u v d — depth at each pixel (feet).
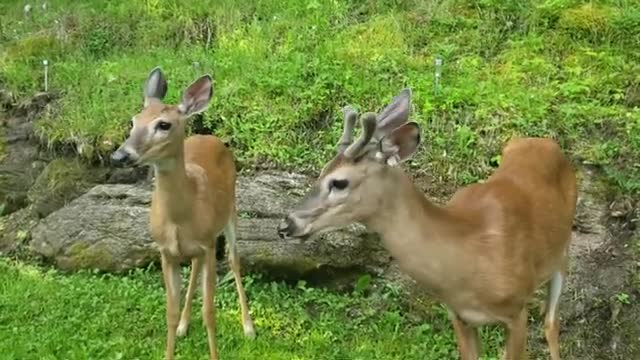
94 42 22.11
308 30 21.21
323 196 12.59
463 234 12.96
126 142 14.12
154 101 14.46
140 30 22.27
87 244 17.44
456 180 17.60
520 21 20.84
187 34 22.04
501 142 17.88
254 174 18.24
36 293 16.48
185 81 19.97
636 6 20.68
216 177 15.47
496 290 13.03
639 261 16.24
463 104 18.47
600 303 15.99
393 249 12.82
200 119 18.97
